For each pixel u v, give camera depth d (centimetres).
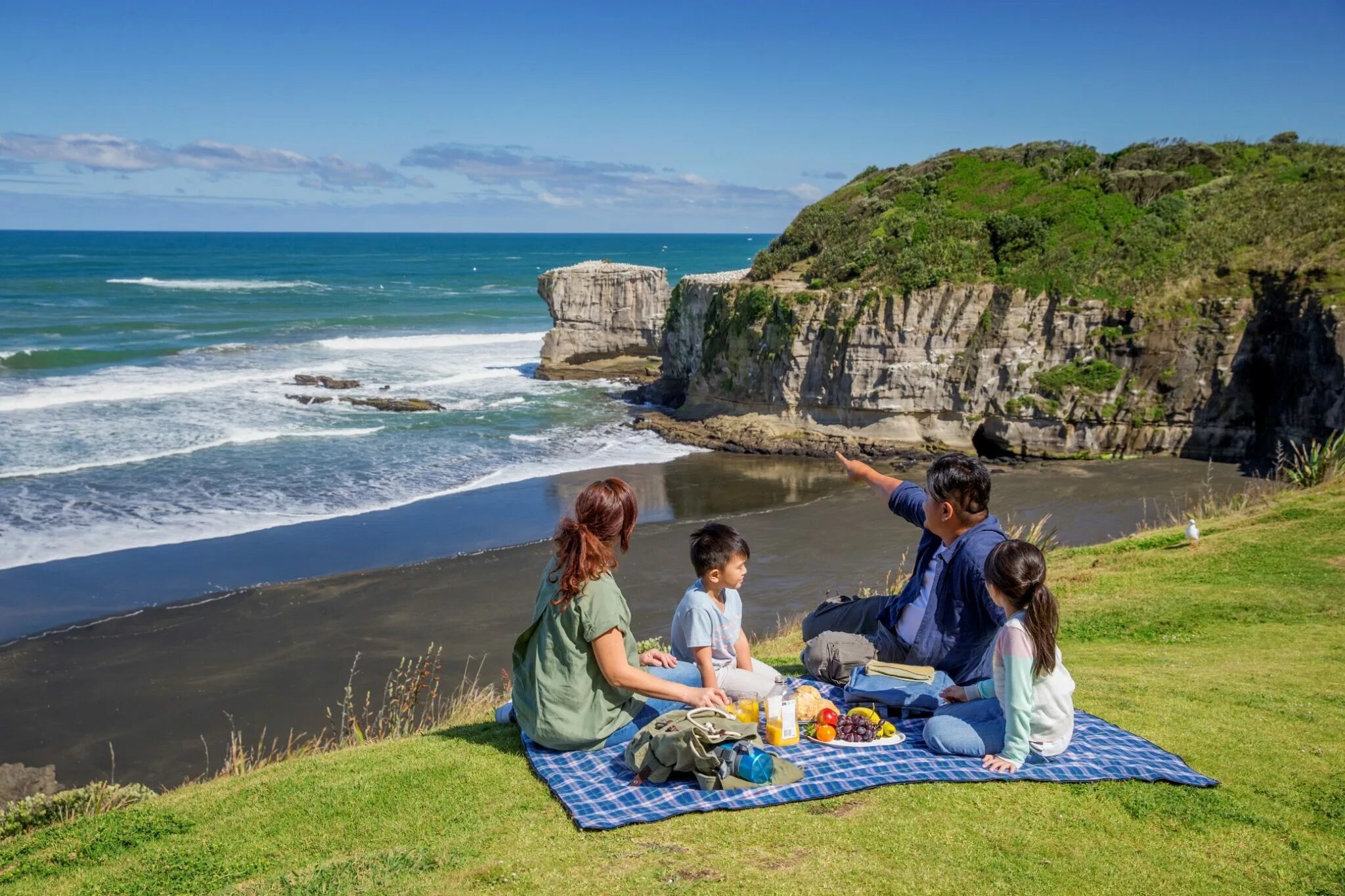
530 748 617
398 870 480
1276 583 1182
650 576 2184
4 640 1830
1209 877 461
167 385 4488
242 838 539
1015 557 554
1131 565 1369
